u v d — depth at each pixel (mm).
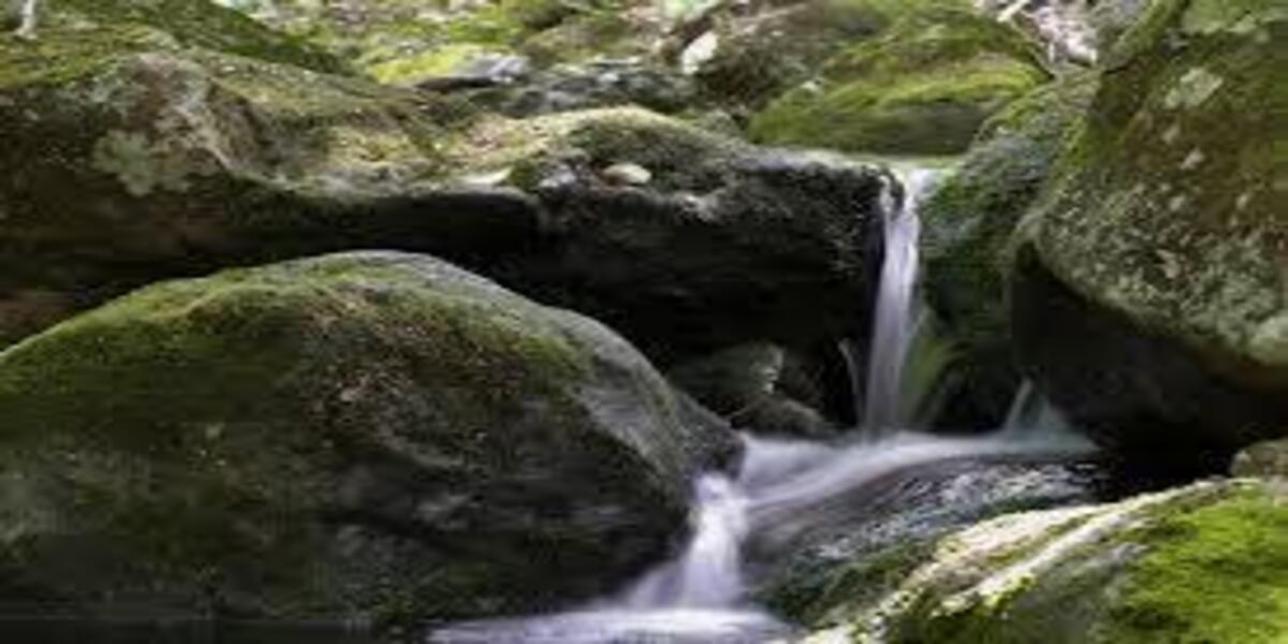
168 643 5816
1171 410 6434
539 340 6512
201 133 7816
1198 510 3760
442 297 6465
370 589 6117
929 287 8773
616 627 6137
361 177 8195
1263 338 5750
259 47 10172
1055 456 7492
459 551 6242
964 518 6711
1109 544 3713
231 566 6039
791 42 15516
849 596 5648
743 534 7004
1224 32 6504
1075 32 14938
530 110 14062
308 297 6207
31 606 6102
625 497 6461
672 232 8727
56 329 6367
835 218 9203
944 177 9508
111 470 6070
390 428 6102
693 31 16141
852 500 7363
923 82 13109
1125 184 6508
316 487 6039
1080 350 6770
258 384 6066
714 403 8930
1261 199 5926
